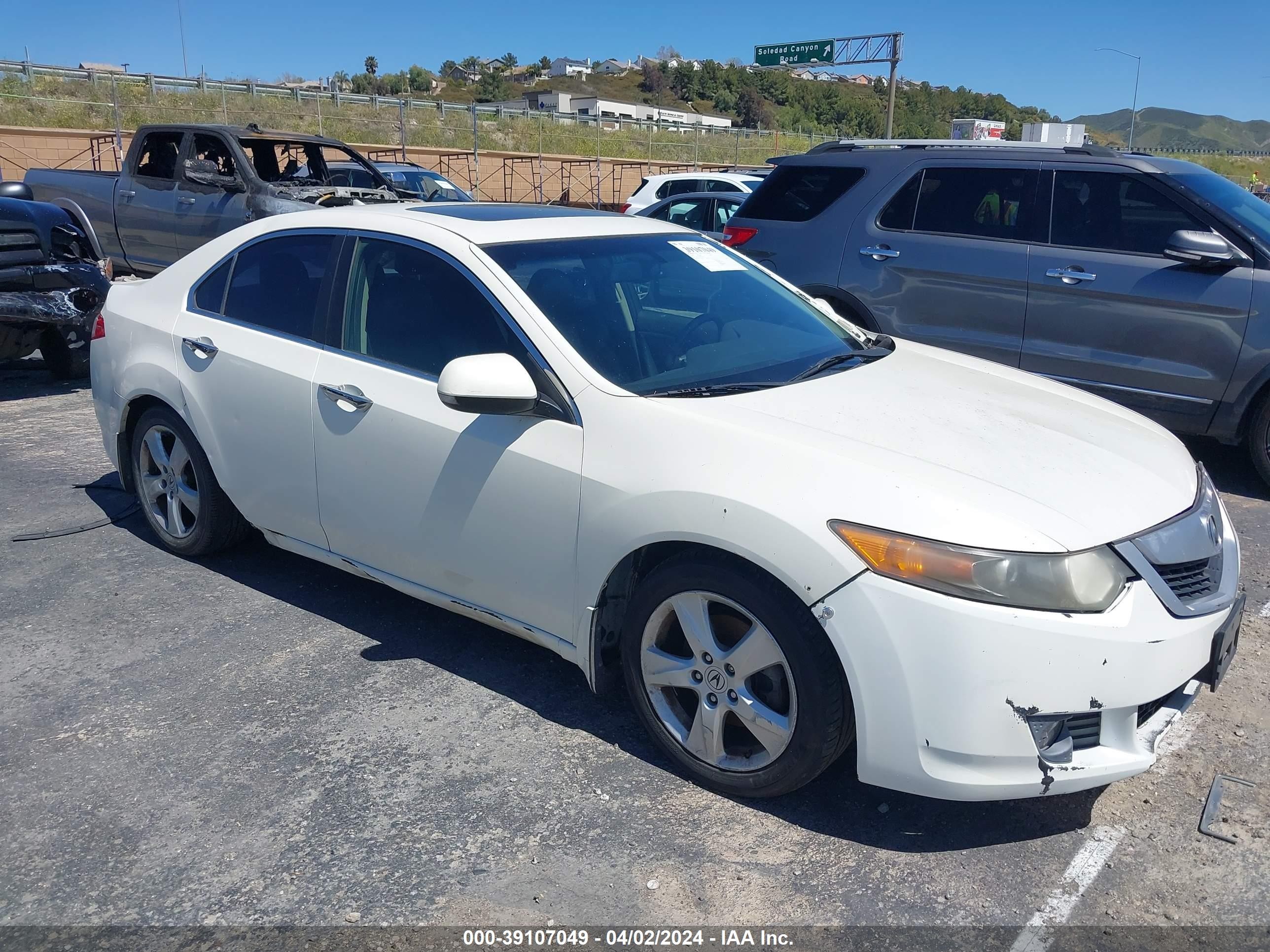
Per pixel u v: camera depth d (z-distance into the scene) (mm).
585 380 3064
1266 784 2938
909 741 2504
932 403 3199
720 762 2887
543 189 37500
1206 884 2541
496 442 3150
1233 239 5379
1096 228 5770
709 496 2699
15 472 5816
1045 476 2746
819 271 6723
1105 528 2586
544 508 3059
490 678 3566
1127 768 2537
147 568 4480
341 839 2705
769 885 2545
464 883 2545
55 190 11562
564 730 3240
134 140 10836
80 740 3152
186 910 2447
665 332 3418
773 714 2750
